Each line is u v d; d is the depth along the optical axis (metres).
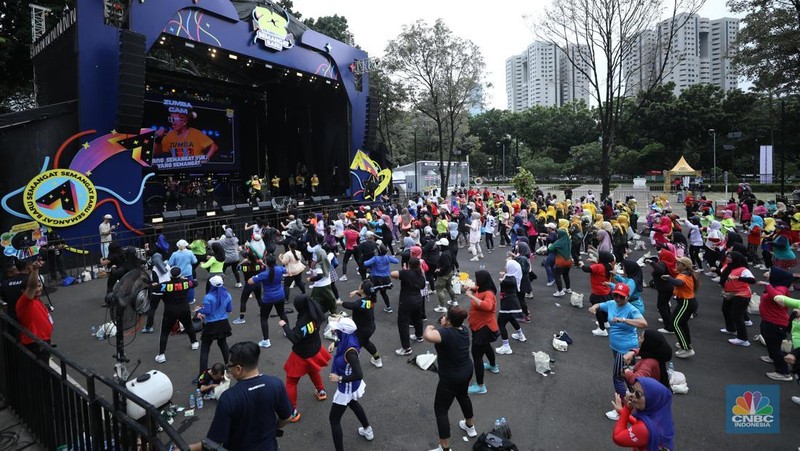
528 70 122.44
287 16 21.88
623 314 5.56
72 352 7.86
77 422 4.35
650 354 4.16
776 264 11.04
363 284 7.05
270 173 31.00
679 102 57.25
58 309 10.41
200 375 6.27
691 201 22.12
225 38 19.17
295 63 22.62
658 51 29.22
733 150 54.66
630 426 3.61
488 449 4.68
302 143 29.34
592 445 5.07
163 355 7.41
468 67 34.56
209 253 14.39
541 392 6.31
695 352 7.60
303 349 5.56
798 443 5.05
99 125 15.46
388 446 5.11
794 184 42.41
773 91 34.09
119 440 3.89
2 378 5.69
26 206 14.06
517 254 10.14
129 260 9.36
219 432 3.13
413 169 43.00
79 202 15.09
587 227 16.58
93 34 15.12
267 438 3.34
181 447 2.66
